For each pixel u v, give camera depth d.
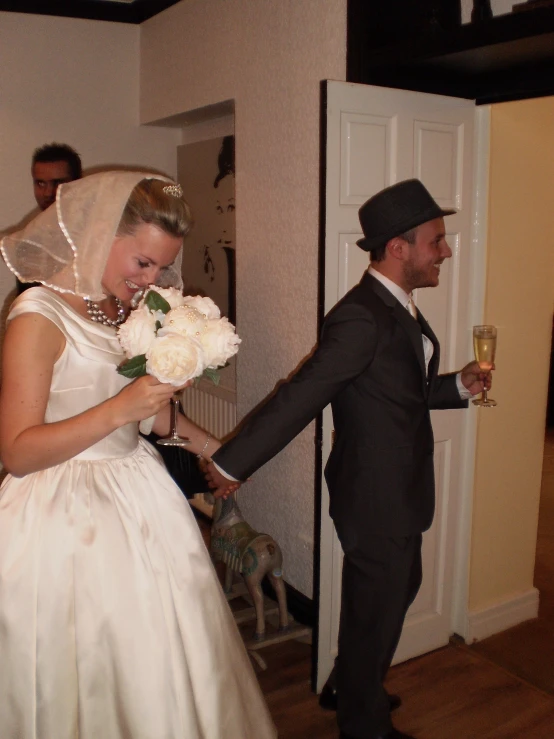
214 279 3.58
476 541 2.67
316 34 2.43
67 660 1.37
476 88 2.37
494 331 2.13
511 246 2.54
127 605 1.39
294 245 2.67
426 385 1.98
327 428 2.21
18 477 1.38
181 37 3.31
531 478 2.81
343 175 2.10
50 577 1.37
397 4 2.25
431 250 1.88
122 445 1.51
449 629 2.68
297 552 2.84
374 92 2.11
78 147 3.70
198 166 3.67
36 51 3.52
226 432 3.39
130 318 1.35
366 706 1.99
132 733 1.38
